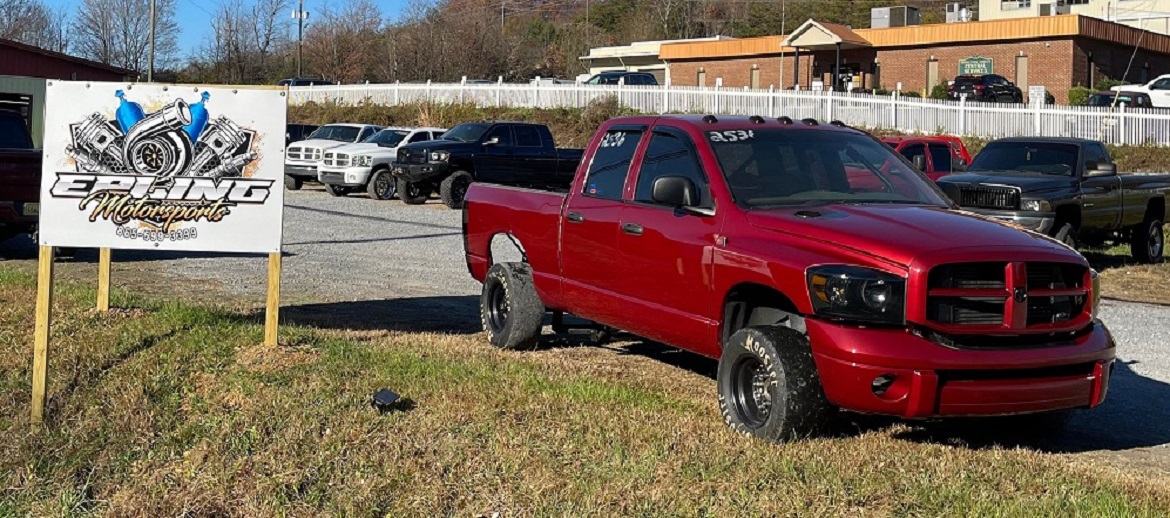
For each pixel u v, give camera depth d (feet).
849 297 18.22
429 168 74.69
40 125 108.88
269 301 24.79
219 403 21.33
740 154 22.27
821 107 115.65
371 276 41.19
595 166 25.32
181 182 22.74
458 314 33.04
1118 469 19.22
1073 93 134.00
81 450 19.49
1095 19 141.90
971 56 149.07
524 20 325.83
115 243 22.33
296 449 18.83
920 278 17.97
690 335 21.65
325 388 21.84
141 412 20.88
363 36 218.79
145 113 22.44
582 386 22.62
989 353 18.07
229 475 18.03
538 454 18.25
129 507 17.39
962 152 65.16
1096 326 19.74
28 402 21.85
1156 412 24.00
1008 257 18.48
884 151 24.25
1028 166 51.62
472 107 140.15
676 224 21.95
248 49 216.54
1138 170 93.50
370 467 18.08
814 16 337.11
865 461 17.99
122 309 29.84
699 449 18.45
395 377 22.89
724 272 20.45
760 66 168.25
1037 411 18.67
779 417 18.72
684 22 303.89
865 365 17.85
